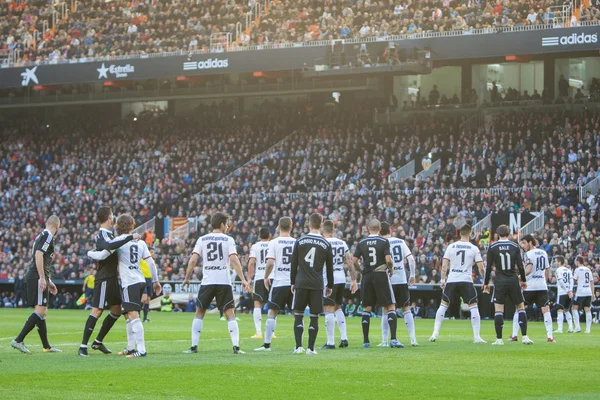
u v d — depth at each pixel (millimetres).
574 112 72188
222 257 24203
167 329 38281
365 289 27062
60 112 93562
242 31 80875
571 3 67812
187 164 81312
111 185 81562
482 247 57719
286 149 79062
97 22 87312
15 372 19312
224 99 88188
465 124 75875
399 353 24594
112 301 23781
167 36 83312
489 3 72375
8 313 56125
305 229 67062
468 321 50844
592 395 16422
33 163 87250
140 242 23797
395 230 61688
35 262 24266
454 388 17234
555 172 65000
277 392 16484
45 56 86000
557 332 39188
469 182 67125
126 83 83688
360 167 72750
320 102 84000
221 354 24062
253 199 71812
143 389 16750
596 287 52875
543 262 31531
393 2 76625
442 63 75438
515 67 77750
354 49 70500
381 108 79875
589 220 59219
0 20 91688
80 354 23359
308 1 80750
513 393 16641
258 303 32812
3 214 81625
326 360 22219
